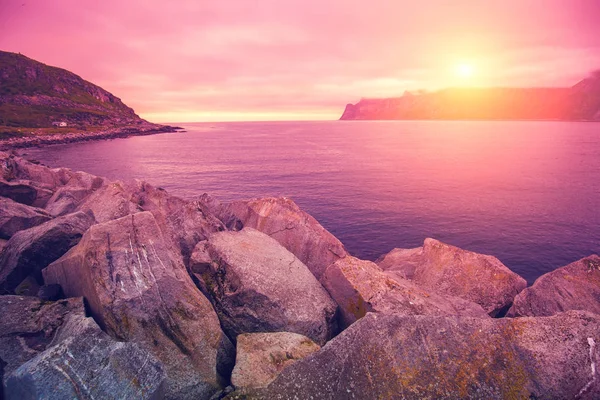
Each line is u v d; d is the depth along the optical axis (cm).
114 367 629
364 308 1115
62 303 904
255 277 1092
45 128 15188
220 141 17575
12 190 2208
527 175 6588
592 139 16925
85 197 2127
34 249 1202
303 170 7456
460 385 630
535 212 3931
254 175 6738
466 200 4559
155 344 834
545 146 13425
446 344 684
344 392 657
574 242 3016
